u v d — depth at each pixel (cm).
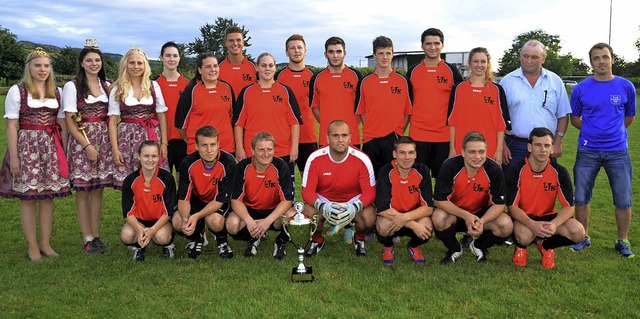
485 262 502
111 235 603
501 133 559
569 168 1073
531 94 556
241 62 679
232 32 658
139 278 456
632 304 396
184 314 382
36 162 490
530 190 496
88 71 517
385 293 423
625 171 528
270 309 389
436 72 602
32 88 482
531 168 495
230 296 415
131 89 537
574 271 471
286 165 525
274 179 519
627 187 527
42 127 493
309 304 399
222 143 596
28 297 412
